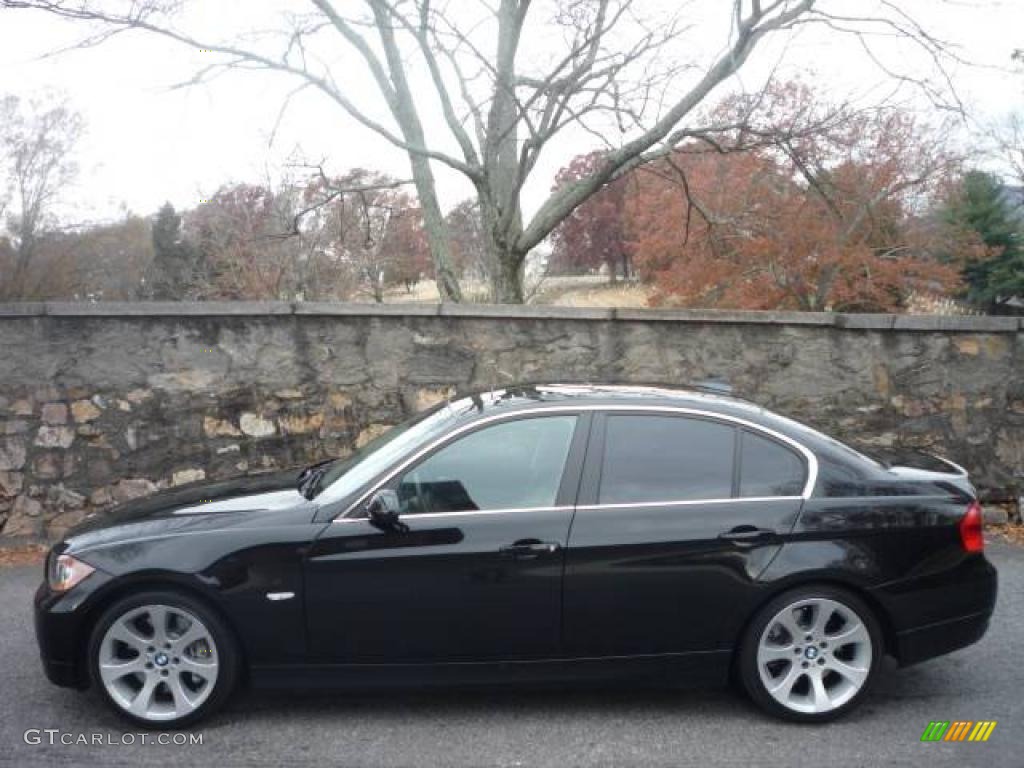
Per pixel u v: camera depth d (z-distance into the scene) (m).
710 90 9.34
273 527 4.00
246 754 3.82
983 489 7.79
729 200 16.38
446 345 7.69
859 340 7.82
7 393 7.27
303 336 7.55
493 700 4.34
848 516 4.05
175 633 4.05
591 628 3.99
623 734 3.99
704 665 4.03
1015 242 30.81
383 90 10.72
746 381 7.84
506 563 3.95
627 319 7.75
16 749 3.86
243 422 7.49
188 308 7.36
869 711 4.21
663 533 3.98
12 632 5.29
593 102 9.19
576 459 4.11
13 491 7.29
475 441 4.14
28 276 27.34
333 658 3.98
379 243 16.56
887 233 18.48
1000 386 7.78
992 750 3.83
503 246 10.23
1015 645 5.02
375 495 4.02
